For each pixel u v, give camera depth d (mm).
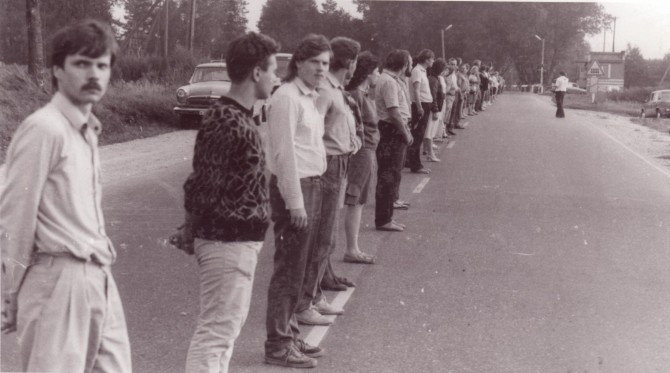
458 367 5566
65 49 3393
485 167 16688
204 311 4469
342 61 6277
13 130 18984
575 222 11031
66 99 3453
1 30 48875
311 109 5562
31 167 3344
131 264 8297
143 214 11062
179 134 23953
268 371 5414
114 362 3654
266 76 4418
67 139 3408
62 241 3418
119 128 23000
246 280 4426
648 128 31156
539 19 84938
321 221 6188
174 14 61906
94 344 3588
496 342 6105
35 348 3453
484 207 12047
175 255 8719
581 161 18156
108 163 16625
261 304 7055
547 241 9789
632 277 8172
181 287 7453
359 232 10133
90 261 3490
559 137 23906
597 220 11234
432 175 15359
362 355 5785
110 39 3459
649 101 45656
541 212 11742
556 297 7371
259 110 11398
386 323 6523
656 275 8281
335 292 7418
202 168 4352
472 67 33469
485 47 85562
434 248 9289
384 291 7465
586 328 6496
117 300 3691
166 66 35094
